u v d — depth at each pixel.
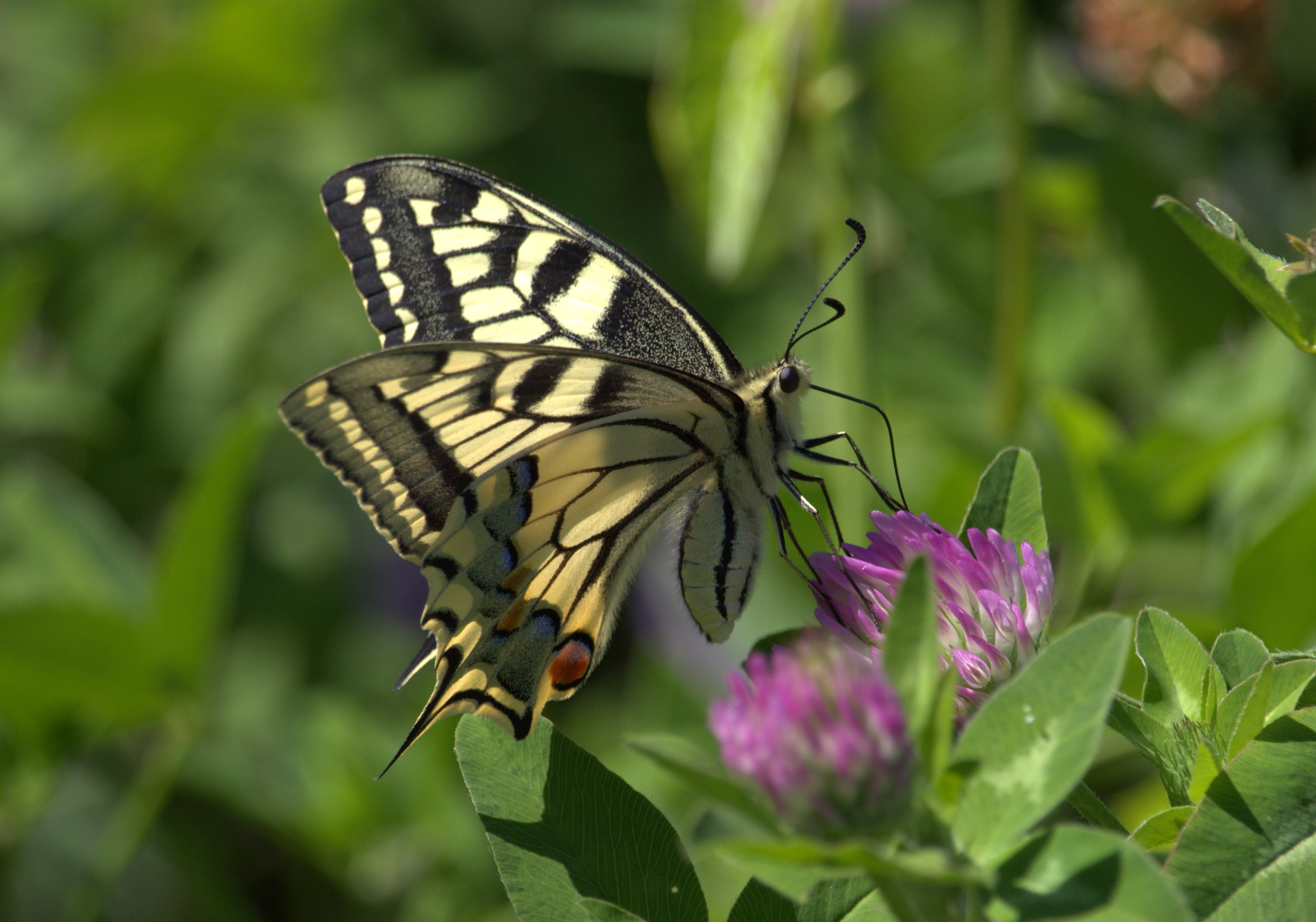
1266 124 0.85
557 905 0.73
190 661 0.83
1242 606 0.77
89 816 0.87
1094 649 0.71
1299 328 0.73
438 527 0.77
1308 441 0.80
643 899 0.73
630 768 0.83
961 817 0.71
